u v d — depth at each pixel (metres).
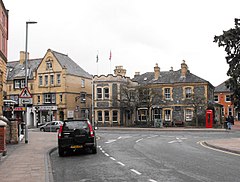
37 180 10.84
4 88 29.92
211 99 63.72
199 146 23.70
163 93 59.75
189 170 12.64
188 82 58.28
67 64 66.81
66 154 19.41
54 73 64.94
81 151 20.73
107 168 13.48
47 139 30.47
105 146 23.97
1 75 27.94
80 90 67.56
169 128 52.59
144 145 24.69
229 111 81.06
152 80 62.03
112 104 60.78
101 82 62.31
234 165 13.88
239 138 31.28
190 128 52.03
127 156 17.55
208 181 10.39
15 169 13.24
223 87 82.88
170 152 19.48
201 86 57.81
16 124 25.47
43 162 15.22
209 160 15.61
